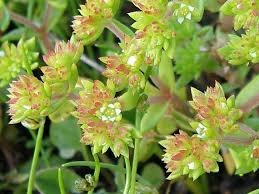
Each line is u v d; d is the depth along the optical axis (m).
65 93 0.11
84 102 0.10
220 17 0.13
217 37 0.13
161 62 0.12
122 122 0.10
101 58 0.10
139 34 0.10
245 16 0.10
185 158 0.10
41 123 0.11
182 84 0.13
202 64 0.13
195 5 0.10
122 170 0.12
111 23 0.11
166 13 0.10
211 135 0.10
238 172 0.11
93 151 0.10
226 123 0.10
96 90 0.10
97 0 0.11
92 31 0.11
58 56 0.11
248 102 0.11
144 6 0.10
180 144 0.10
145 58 0.10
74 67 0.11
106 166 0.12
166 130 0.13
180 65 0.13
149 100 0.12
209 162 0.10
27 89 0.10
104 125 0.10
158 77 0.12
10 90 0.11
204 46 0.13
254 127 0.12
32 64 0.13
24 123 0.11
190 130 0.13
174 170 0.10
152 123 0.11
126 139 0.10
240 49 0.11
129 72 0.10
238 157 0.11
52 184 0.13
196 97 0.10
